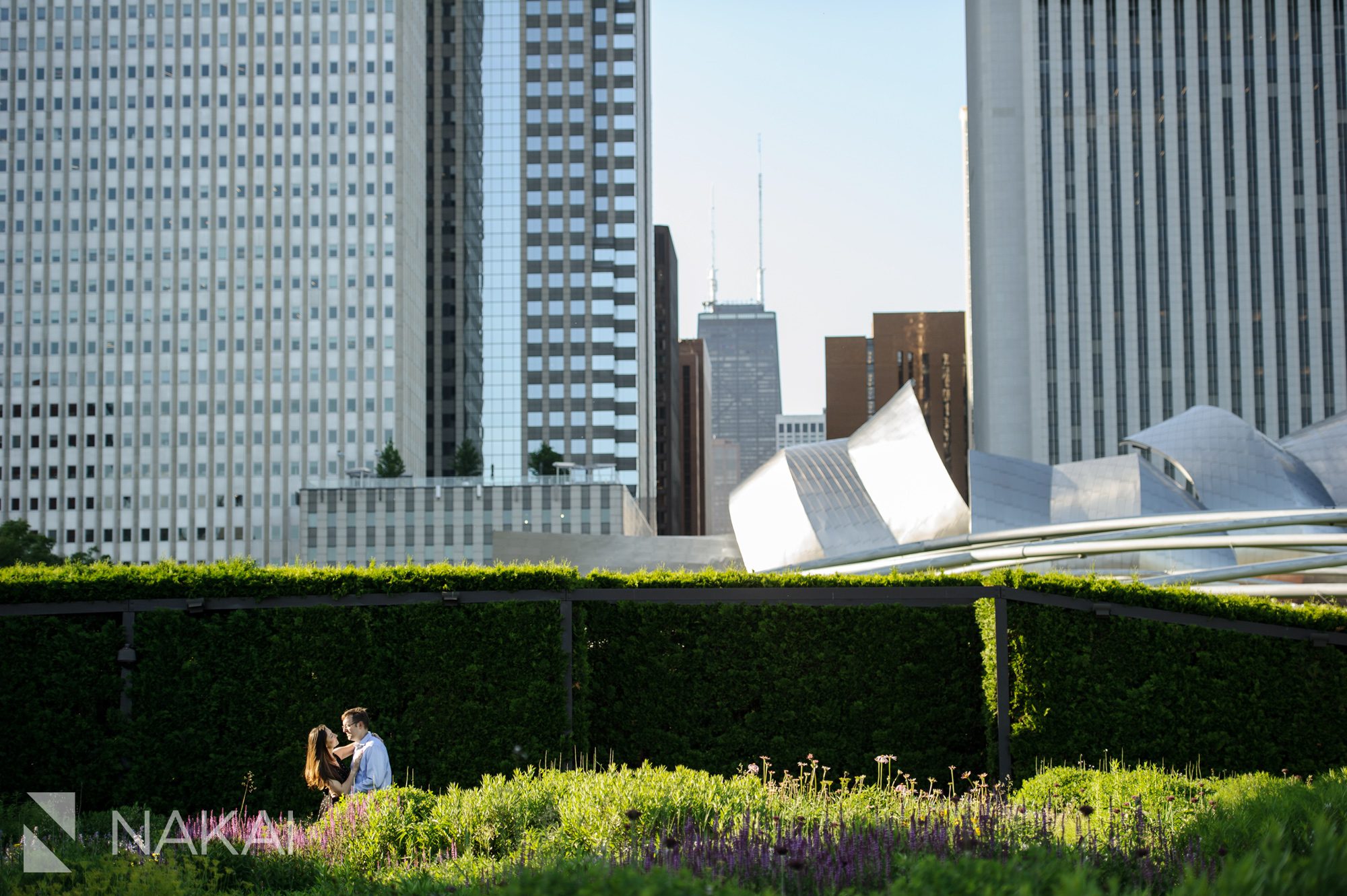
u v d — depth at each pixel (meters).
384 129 142.62
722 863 10.20
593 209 164.62
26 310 140.38
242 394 139.62
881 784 19.53
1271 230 134.00
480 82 167.25
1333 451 64.25
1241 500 60.00
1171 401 133.00
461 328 162.38
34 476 138.62
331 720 18.55
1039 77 138.25
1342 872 6.85
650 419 176.88
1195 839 11.40
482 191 165.38
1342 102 134.38
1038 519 55.09
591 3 168.25
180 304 140.62
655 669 19.92
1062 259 135.75
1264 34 136.12
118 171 142.12
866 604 20.09
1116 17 138.00
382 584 18.91
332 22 143.88
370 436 138.50
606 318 162.62
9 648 18.08
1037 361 134.62
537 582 19.22
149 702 18.19
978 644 20.16
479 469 151.62
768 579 20.14
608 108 166.50
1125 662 19.77
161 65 143.25
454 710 18.80
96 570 18.53
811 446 65.19
